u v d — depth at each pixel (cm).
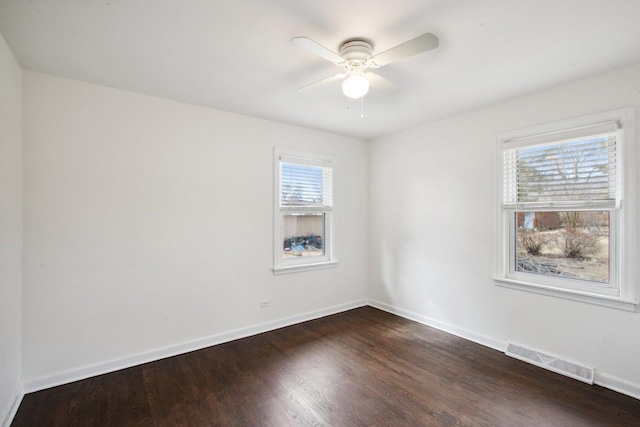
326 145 394
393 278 403
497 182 295
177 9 156
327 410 206
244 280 326
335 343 311
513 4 153
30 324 222
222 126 311
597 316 235
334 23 168
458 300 329
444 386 234
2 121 183
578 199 248
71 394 221
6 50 188
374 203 429
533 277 279
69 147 237
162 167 278
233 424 193
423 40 156
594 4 152
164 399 217
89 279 245
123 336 259
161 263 277
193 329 294
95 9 156
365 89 189
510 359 275
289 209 363
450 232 336
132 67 220
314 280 384
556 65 217
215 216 306
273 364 268
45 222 228
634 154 219
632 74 219
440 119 342
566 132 250
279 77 236
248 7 155
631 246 221
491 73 230
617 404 210
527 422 194
